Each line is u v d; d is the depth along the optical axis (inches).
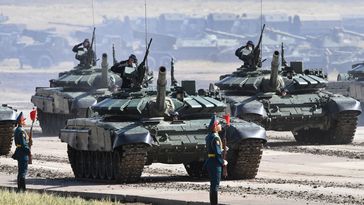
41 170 5629.9
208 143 4055.1
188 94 5393.7
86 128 5206.7
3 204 4101.9
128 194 4429.1
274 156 6294.3
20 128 4734.3
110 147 4980.3
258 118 6904.5
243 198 4234.7
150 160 5113.2
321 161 5979.3
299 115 6983.3
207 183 4918.8
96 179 5182.1
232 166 5098.4
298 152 6535.4
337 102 7003.0
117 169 5004.9
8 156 6560.0
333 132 7081.7
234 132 5036.9
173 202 4200.3
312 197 4286.4
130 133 4950.8
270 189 4586.6
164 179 5162.4
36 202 4128.9
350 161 5964.6
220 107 5285.4
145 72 5329.7
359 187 4694.9
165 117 5187.0
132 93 5236.2
